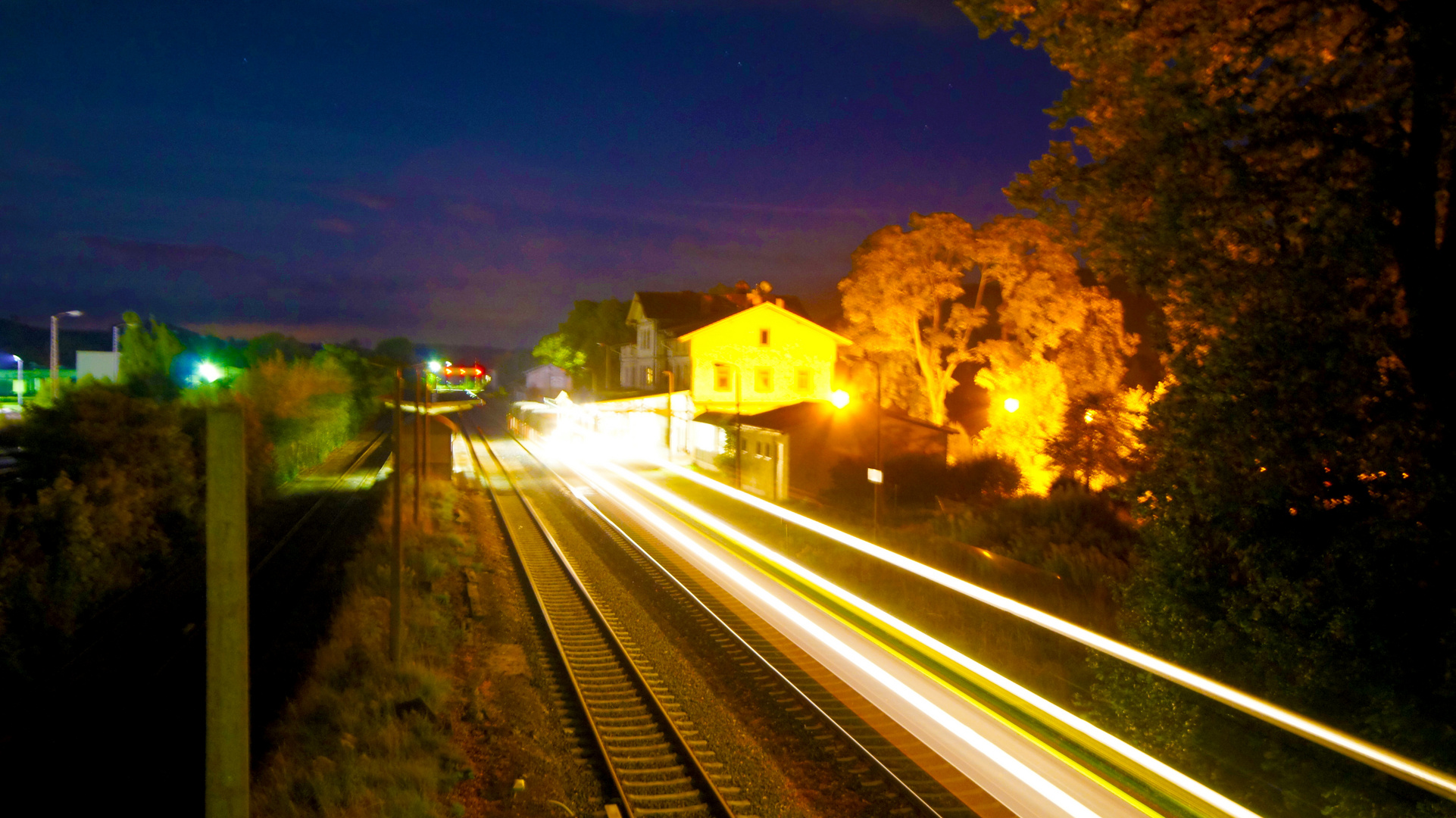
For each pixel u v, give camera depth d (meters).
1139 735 9.90
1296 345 8.09
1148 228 9.76
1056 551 19.17
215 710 4.18
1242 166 8.69
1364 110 8.78
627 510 30.92
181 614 16.62
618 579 19.70
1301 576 8.22
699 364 48.56
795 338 49.81
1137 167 9.97
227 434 4.18
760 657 13.34
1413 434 7.61
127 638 15.23
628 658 13.32
